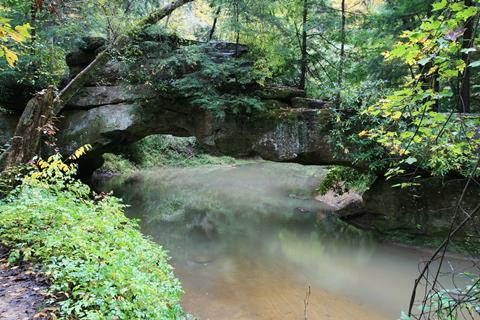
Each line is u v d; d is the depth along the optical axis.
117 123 11.57
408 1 9.88
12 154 6.67
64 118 12.19
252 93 10.28
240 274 7.15
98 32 13.06
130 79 11.35
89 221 4.30
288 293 6.34
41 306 3.02
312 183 16.91
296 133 9.54
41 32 10.64
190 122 11.17
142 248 4.42
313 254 8.53
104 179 18.14
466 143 2.67
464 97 7.82
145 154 23.70
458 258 7.74
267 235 10.06
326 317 5.54
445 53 2.22
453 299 2.23
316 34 11.27
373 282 6.91
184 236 9.74
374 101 8.08
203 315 5.44
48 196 5.00
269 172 21.86
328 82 12.12
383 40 10.65
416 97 2.39
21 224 4.35
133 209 12.72
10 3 9.88
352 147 8.84
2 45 2.28
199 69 10.71
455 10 2.03
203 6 15.05
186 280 6.73
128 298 3.23
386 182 9.47
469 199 7.88
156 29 10.66
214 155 27.20
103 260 3.71
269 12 10.68
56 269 3.43
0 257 3.86
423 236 8.77
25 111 6.92
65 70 13.13
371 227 10.21
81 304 2.88
